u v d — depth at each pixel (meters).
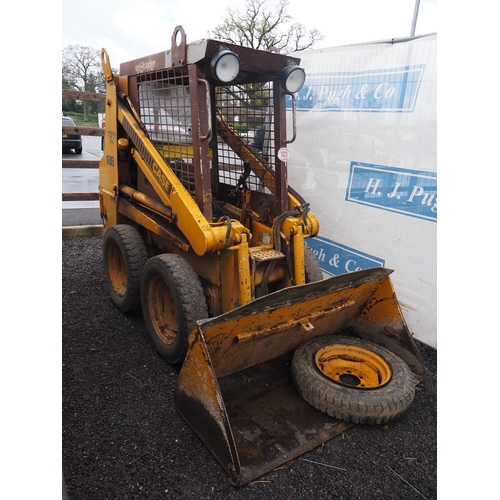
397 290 3.65
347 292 2.73
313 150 4.18
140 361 3.04
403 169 3.44
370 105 3.62
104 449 2.23
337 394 2.44
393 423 2.54
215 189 3.73
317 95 4.06
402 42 3.34
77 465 2.12
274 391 2.72
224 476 2.10
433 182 3.25
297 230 2.95
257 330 2.46
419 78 3.24
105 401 2.60
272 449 2.26
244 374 2.85
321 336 3.08
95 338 3.31
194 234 2.66
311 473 2.15
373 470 2.20
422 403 2.74
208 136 2.59
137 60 3.24
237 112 3.44
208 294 2.91
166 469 2.13
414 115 3.31
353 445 2.35
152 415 2.50
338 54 3.81
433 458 2.29
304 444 2.30
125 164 3.71
